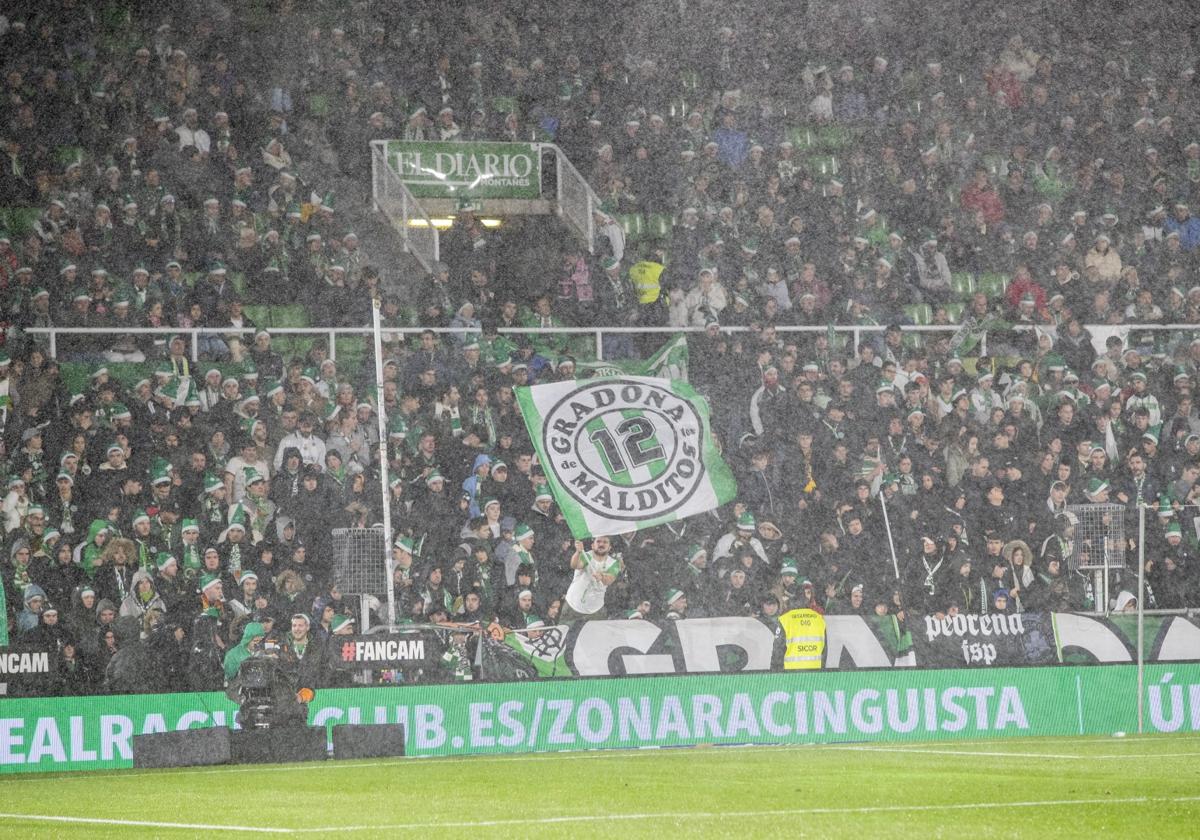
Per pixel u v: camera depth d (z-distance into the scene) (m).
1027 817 17.61
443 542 39.50
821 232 50.28
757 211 50.25
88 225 43.69
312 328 42.00
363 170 47.62
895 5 54.72
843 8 54.41
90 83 46.06
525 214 46.69
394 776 26.31
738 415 43.75
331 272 44.72
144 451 39.03
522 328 43.84
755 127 52.28
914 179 52.03
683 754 31.27
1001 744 32.53
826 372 44.84
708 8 53.28
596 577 39.09
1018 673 36.09
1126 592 40.22
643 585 39.72
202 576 35.50
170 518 37.53
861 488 41.53
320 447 40.34
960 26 54.94
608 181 50.09
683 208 50.28
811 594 37.47
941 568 39.91
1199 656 37.56
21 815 20.47
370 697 32.66
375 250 46.16
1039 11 55.28
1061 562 40.44
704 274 47.28
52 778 28.62
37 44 46.09
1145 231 52.56
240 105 47.19
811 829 16.72
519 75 51.97
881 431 43.56
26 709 31.00
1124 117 54.25
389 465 40.41
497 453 41.38
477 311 45.28
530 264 46.84
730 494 41.88
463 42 51.44
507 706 33.38
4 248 41.91
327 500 39.06
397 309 44.78
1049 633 37.00
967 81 54.25
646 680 34.28
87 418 38.59
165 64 46.84
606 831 17.02
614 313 46.97
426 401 41.66
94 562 35.19
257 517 38.59
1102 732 36.25
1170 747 30.64
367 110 49.34
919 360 45.38
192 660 34.16
